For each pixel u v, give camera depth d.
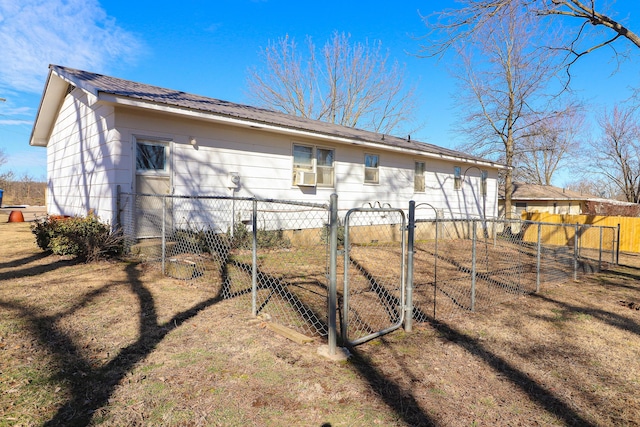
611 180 31.05
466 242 13.63
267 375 2.90
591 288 6.81
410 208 3.98
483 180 17.12
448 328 4.19
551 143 20.59
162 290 5.11
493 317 4.68
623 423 2.47
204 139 8.25
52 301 4.49
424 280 6.73
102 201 7.71
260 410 2.45
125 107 7.02
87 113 8.56
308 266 7.25
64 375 2.79
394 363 3.23
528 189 25.75
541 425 2.43
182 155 7.94
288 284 5.74
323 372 2.99
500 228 18.98
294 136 9.74
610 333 4.26
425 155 13.09
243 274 6.22
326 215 10.79
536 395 2.80
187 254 7.04
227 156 8.63
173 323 3.93
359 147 11.54
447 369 3.17
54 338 3.45
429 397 2.70
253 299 4.21
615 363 3.43
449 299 5.45
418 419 2.42
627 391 2.91
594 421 2.49
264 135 9.28
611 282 7.46
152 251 7.00
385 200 12.42
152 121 7.51
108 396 2.54
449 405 2.61
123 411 2.38
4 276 5.64
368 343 3.65
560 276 7.92
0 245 8.55
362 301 5.08
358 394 2.69
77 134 9.34
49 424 2.21
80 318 3.97
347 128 14.99
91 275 5.79
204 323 3.95
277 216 9.59
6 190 33.00
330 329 3.25
